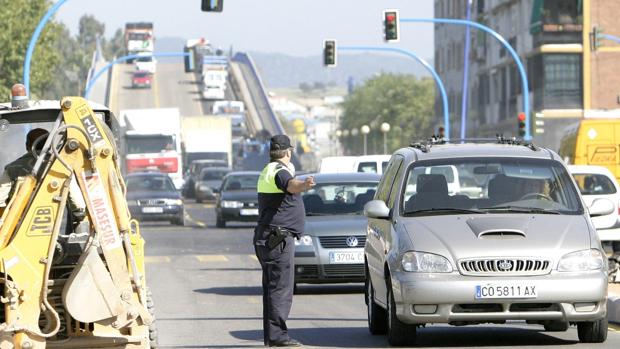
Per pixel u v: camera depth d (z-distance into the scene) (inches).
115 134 1274.6
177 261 2869.1
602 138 3457.2
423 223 1314.0
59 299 1043.9
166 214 4402.1
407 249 1278.3
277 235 1299.2
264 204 1309.1
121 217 1037.2
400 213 1350.9
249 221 4333.2
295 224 1307.8
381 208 1365.7
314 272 1959.9
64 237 1061.1
